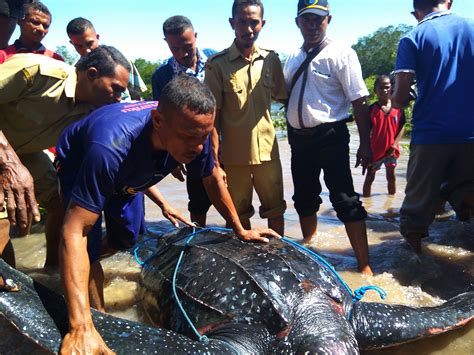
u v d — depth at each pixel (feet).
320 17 13.24
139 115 7.86
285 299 8.94
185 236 12.10
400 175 25.66
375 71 181.47
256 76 13.87
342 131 13.56
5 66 10.23
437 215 18.16
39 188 12.17
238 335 8.44
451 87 12.82
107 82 10.34
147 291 11.07
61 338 6.95
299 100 13.75
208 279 9.71
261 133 14.03
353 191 13.39
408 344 9.65
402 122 20.71
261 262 9.69
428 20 13.42
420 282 12.37
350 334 8.65
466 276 12.64
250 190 14.93
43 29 15.28
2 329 8.84
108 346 7.25
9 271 7.97
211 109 7.04
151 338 7.72
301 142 14.07
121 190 8.82
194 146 7.34
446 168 13.65
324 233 16.16
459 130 12.82
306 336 8.38
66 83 10.55
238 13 13.15
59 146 8.96
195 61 15.69
